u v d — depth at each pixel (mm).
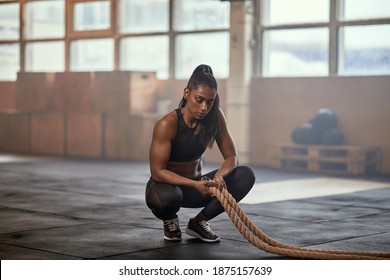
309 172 10773
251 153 12125
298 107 11617
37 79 14148
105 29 14055
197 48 12945
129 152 12953
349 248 4887
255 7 12000
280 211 6621
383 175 10422
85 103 13492
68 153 13805
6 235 5223
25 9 15305
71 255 4508
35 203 7016
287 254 4461
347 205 7117
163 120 4730
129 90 12820
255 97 12039
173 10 13141
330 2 11289
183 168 4926
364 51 11086
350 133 11070
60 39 14734
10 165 11383
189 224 5004
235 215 4582
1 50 15781
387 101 10742
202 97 4605
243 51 11898
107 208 6691
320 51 11523
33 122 14344
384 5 10883
